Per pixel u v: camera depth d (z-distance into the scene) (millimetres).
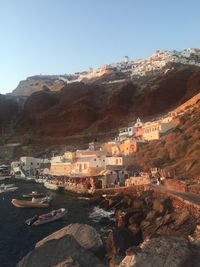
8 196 98125
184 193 61969
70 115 195750
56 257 33719
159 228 49844
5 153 186000
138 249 30594
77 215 70250
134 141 109812
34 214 73562
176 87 186375
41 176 138500
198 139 94562
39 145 185250
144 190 73125
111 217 67250
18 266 33875
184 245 30750
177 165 86500
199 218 48344
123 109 186500
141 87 199875
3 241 54844
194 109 120125
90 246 38969
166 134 111875
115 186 90312
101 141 161375
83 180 101688
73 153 129875
